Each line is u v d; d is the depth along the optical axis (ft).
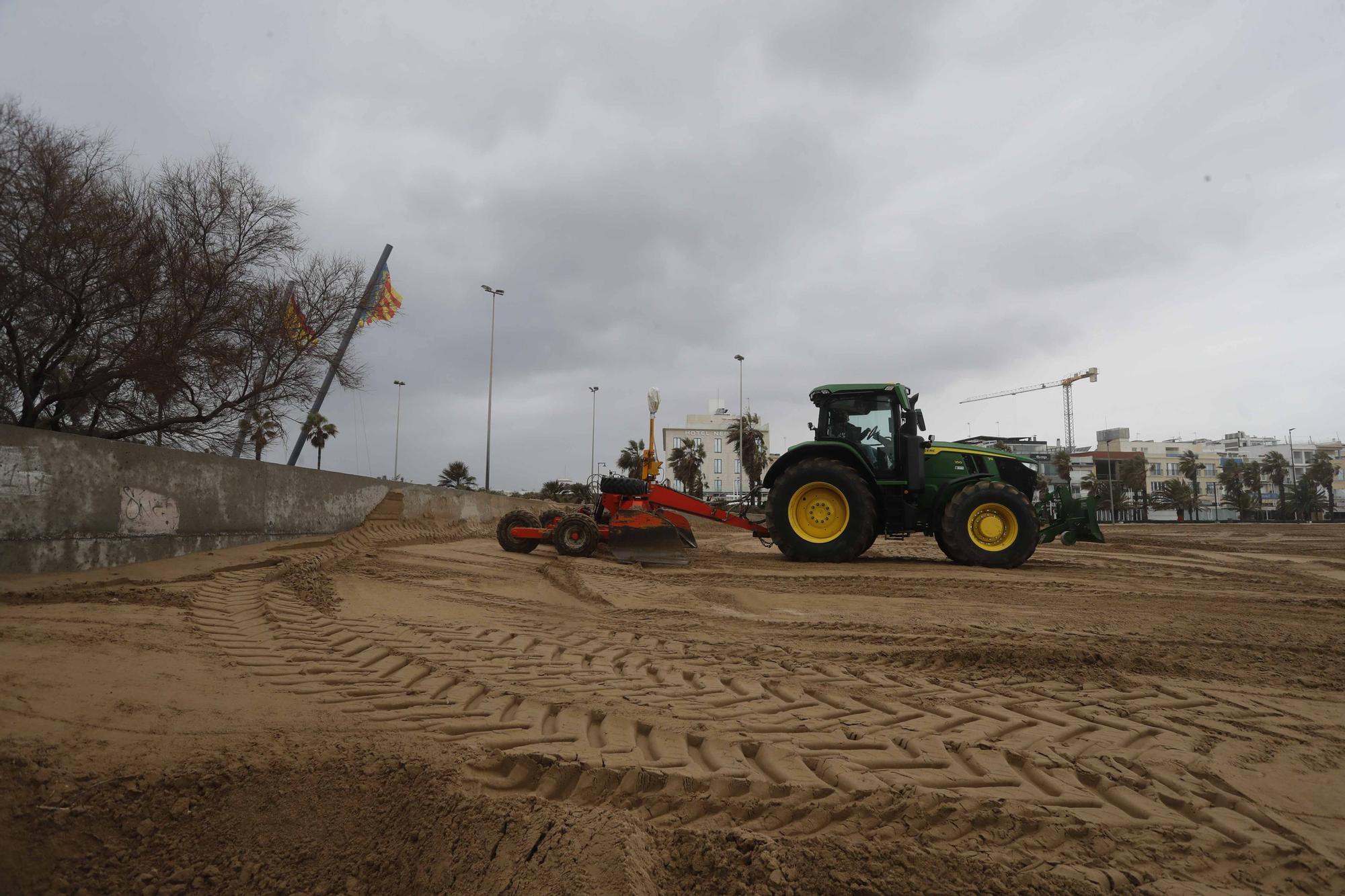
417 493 46.34
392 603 22.03
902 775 9.53
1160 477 333.01
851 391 37.52
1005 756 10.41
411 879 7.87
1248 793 9.53
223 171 39.58
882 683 14.10
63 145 32.45
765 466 181.37
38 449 20.11
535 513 40.06
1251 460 297.74
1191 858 7.89
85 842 8.25
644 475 37.06
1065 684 14.53
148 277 34.45
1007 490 34.71
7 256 30.94
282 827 8.61
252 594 20.74
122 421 38.52
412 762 9.44
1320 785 9.92
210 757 9.49
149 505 24.14
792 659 16.12
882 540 58.80
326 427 145.07
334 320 44.37
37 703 10.52
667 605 23.57
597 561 33.63
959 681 14.55
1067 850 7.95
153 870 8.05
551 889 7.12
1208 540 70.18
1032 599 25.81
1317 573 36.70
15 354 32.32
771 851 7.60
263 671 13.39
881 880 7.30
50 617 15.40
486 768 9.41
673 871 7.54
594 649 16.80
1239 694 14.11
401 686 12.87
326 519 36.37
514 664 14.78
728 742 10.46
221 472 27.99
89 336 34.60
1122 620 21.95
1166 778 9.80
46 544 20.34
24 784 8.70
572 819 8.08
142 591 18.85
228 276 38.68
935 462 37.06
